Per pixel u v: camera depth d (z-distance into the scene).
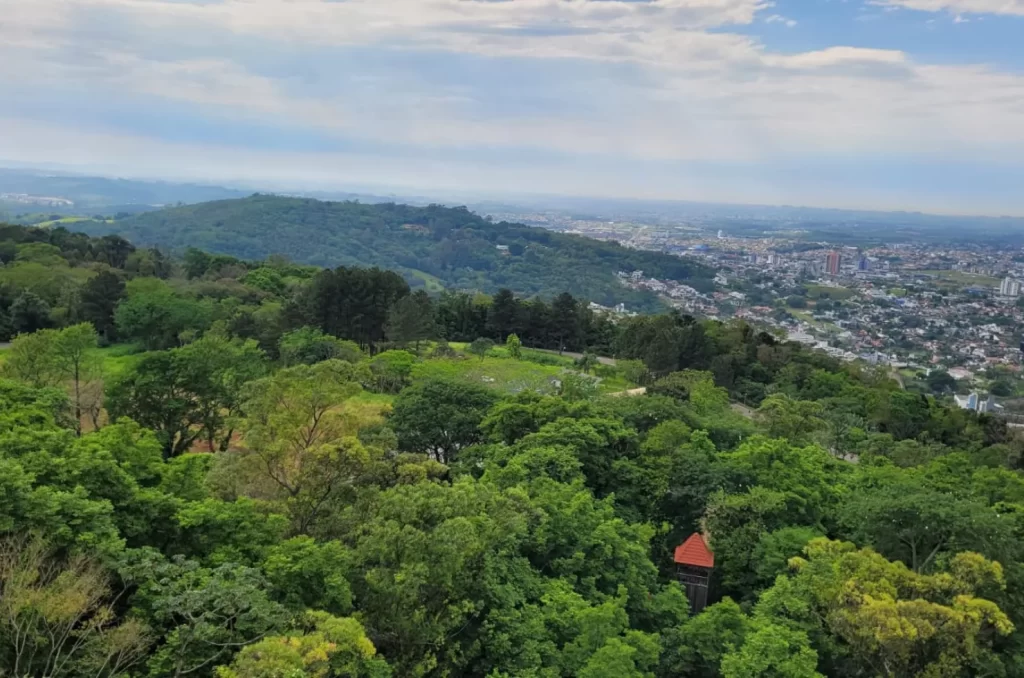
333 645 17.31
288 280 123.00
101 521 20.17
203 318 78.50
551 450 35.38
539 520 28.36
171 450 44.31
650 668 25.56
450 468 39.53
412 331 82.06
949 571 27.59
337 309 84.62
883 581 24.66
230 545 22.91
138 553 20.27
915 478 41.69
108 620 18.72
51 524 19.14
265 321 79.69
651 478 37.78
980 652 24.27
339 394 30.98
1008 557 28.84
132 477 23.77
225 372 46.41
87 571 18.73
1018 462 71.69
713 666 25.03
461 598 23.08
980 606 23.36
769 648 22.77
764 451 38.84
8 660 17.06
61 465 22.23
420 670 20.66
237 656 16.83
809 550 27.89
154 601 18.73
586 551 28.70
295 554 21.81
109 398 43.91
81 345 46.56
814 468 39.53
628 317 133.00
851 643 24.16
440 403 46.69
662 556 34.84
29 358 43.75
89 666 17.41
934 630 22.45
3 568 17.50
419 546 22.06
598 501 33.53
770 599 26.88
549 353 103.50
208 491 27.02
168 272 122.88
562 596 24.78
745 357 99.19
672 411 47.59
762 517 34.09
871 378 103.69
